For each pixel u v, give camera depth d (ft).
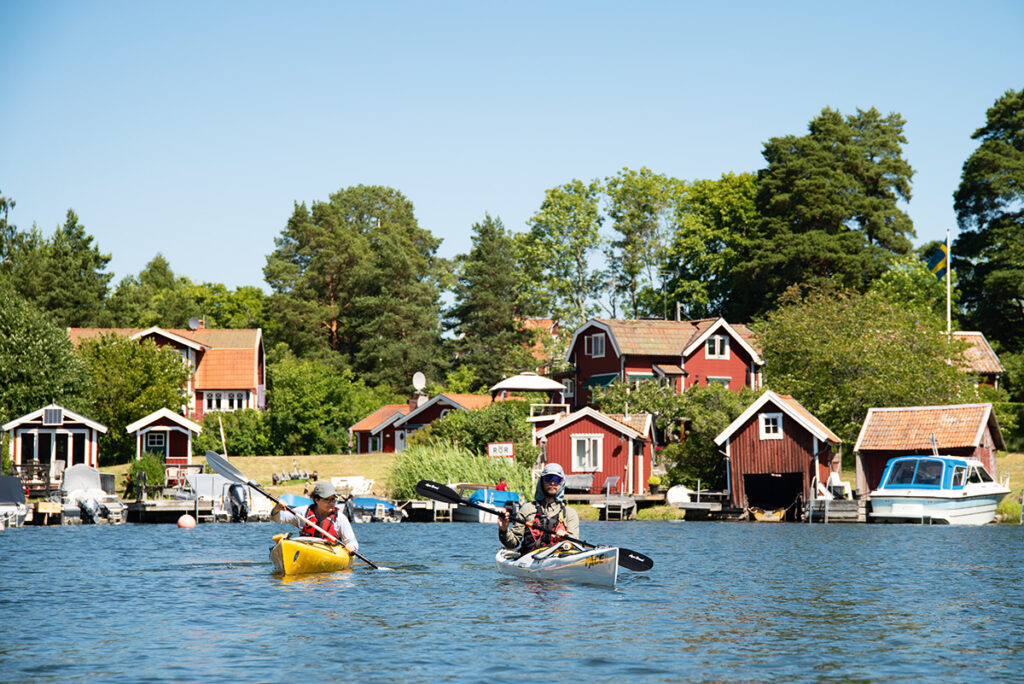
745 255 257.14
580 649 34.86
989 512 120.88
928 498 117.08
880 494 120.06
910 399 151.23
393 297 297.33
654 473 163.32
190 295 329.11
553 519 57.88
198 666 32.17
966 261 229.66
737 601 46.62
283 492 147.74
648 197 262.88
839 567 63.52
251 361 224.74
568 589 50.52
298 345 303.48
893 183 262.67
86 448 153.28
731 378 206.28
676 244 261.44
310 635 37.37
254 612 42.88
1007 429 171.12
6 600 46.78
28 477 143.13
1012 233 220.43
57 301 273.54
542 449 160.86
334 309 311.88
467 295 285.64
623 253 265.13
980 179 225.76
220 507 131.85
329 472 174.19
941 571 61.11
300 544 57.11
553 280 258.37
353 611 43.14
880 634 38.04
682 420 164.25
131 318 286.46
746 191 271.08
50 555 72.49
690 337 203.62
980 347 201.26
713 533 102.32
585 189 265.34
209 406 221.87
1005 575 58.75
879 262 244.01
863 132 271.28
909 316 167.43
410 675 31.01
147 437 168.45
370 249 338.95
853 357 155.43
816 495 131.95
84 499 125.90
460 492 132.36
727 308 267.59
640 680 30.50
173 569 61.11
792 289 185.68
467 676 30.91
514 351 262.47
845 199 250.57
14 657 33.50
